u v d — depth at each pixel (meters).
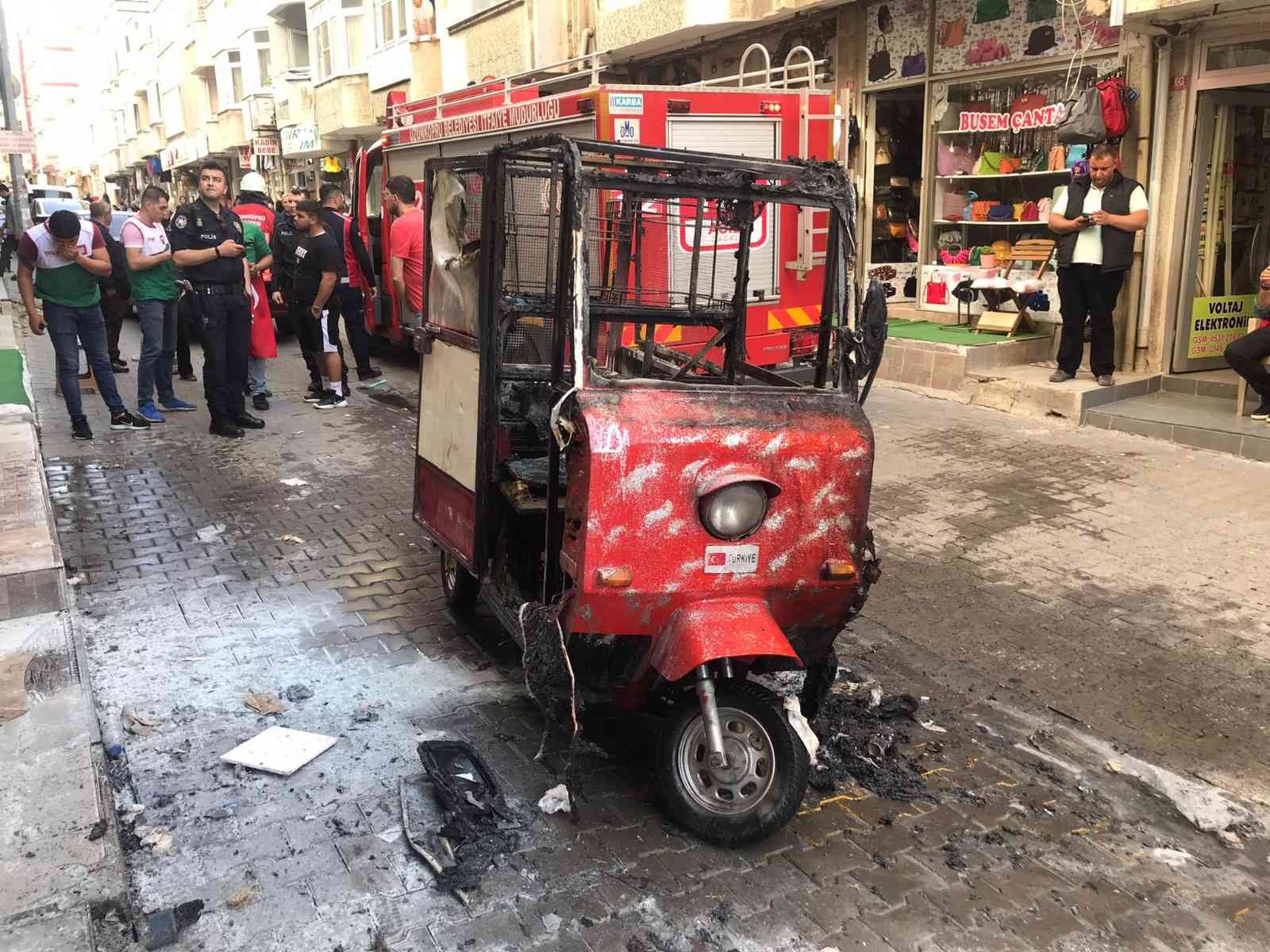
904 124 11.90
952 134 10.69
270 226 12.29
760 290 6.80
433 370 4.74
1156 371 8.98
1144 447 7.66
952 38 10.34
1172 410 8.15
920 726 4.08
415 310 9.06
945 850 3.28
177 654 4.51
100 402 9.80
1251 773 3.75
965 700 4.30
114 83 61.03
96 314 8.37
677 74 14.11
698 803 3.22
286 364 12.15
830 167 3.65
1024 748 3.93
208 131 38.75
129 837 3.17
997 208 10.36
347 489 7.07
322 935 2.77
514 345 4.47
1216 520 6.16
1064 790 3.66
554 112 7.61
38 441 7.89
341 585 5.37
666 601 3.21
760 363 6.93
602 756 3.76
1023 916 2.97
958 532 6.14
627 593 3.14
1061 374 8.77
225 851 3.12
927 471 7.29
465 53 17.91
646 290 4.40
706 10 11.93
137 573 5.50
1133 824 3.47
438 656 4.57
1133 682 4.41
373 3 21.67
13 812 3.11
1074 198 8.44
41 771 3.33
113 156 65.31
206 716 3.95
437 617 4.98
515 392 4.48
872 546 3.53
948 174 10.81
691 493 3.15
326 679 4.31
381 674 4.37
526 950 2.74
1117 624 4.94
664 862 3.14
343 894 2.94
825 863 3.18
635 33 13.14
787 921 2.90
